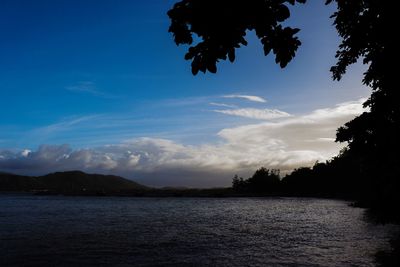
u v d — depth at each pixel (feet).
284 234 140.15
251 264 85.40
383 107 41.91
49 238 132.46
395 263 76.48
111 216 250.78
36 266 85.97
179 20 16.48
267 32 17.01
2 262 90.27
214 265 85.20
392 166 47.85
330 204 396.37
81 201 606.14
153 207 389.80
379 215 54.75
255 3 15.94
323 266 81.20
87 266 85.56
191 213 282.77
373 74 36.96
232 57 17.72
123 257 95.50
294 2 16.63
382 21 25.96
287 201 508.53
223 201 578.25
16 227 172.96
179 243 118.93
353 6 29.09
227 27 16.56
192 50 17.67
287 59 17.84
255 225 179.22
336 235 132.26
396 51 28.17
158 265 85.81
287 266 82.38
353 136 45.57
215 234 143.13
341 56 42.78
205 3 15.80
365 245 106.52
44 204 473.67
